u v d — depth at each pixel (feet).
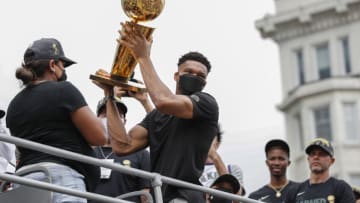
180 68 31.65
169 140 30.76
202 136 30.76
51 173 28.89
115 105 31.30
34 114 29.50
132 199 34.37
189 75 31.32
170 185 30.45
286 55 155.94
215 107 30.86
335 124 150.00
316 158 36.76
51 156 29.25
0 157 34.22
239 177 39.96
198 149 30.73
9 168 34.60
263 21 156.76
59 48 30.35
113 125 31.17
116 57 30.58
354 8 150.10
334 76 151.53
